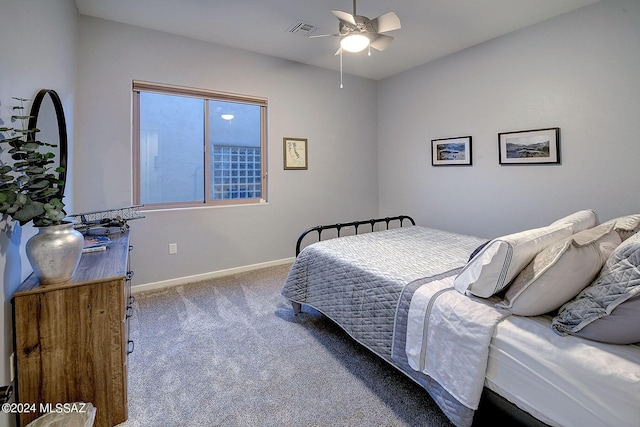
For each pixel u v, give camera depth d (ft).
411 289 5.29
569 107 9.52
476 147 12.00
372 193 16.19
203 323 8.10
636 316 3.18
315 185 14.23
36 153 4.51
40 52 5.87
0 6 4.23
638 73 8.27
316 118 14.06
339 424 4.79
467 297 4.70
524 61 10.45
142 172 10.59
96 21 9.36
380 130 16.14
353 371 6.10
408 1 8.80
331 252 7.59
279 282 11.19
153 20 9.66
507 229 11.27
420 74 13.89
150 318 8.38
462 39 11.28
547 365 3.51
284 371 6.12
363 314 6.19
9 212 3.98
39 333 4.32
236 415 5.00
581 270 3.83
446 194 13.24
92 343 4.58
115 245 6.43
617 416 3.01
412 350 4.95
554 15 9.61
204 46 11.14
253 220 12.61
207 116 11.64
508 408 3.93
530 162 10.48
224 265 11.99
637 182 8.41
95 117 9.39
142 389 5.60
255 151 12.81
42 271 4.32
